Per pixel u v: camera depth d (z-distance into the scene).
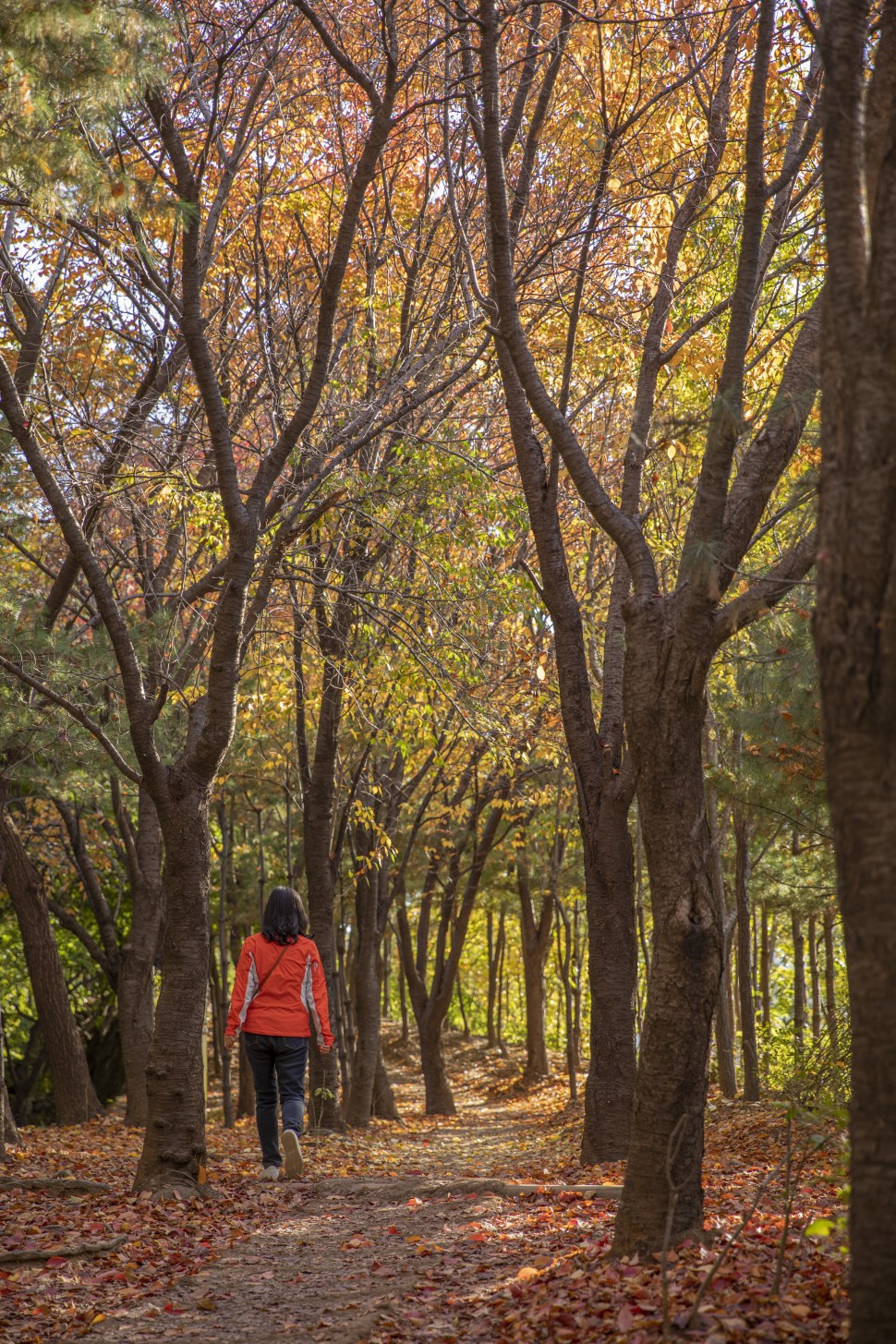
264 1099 8.48
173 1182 7.57
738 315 5.07
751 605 5.06
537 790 20.88
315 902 16.42
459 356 12.91
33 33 6.16
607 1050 9.38
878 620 2.95
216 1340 4.26
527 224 12.23
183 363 12.33
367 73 11.33
